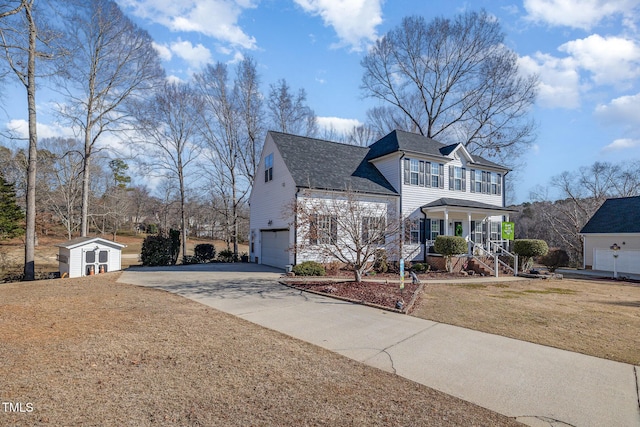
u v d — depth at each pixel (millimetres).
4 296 9164
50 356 4711
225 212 30562
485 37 28594
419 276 15031
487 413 3498
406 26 31375
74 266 14766
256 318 7359
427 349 5516
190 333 6016
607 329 6746
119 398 3584
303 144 19125
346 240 14883
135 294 9750
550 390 4062
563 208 33750
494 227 22797
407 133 21750
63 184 29875
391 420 3293
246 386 3982
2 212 24672
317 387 4023
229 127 27969
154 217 52875
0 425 2973
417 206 18875
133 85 22750
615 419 3418
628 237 19594
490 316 7738
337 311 8086
